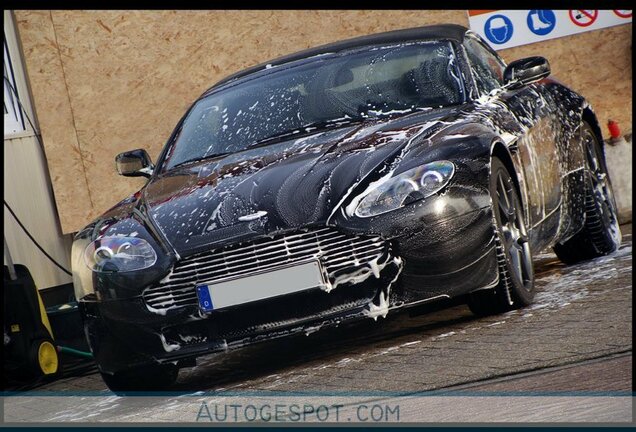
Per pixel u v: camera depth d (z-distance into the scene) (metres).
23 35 32.41
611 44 35.75
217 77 34.16
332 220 15.92
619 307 16.14
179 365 17.45
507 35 35.69
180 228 16.61
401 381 13.94
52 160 32.31
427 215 16.02
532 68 20.73
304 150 17.64
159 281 16.39
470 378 13.23
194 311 16.27
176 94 33.78
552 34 35.75
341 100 19.48
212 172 18.08
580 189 22.44
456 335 16.53
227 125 19.97
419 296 16.09
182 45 33.84
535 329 15.61
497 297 17.22
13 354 22.69
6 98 31.67
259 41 34.47
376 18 35.06
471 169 16.53
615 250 23.83
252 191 16.66
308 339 19.94
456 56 20.06
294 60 21.27
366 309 15.93
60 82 32.66
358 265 15.89
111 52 33.25
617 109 35.81
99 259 16.94
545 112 21.38
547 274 22.48
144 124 33.41
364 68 20.16
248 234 16.02
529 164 19.30
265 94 20.33
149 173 21.12
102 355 17.12
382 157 16.66
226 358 20.38
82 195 32.56
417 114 18.62
